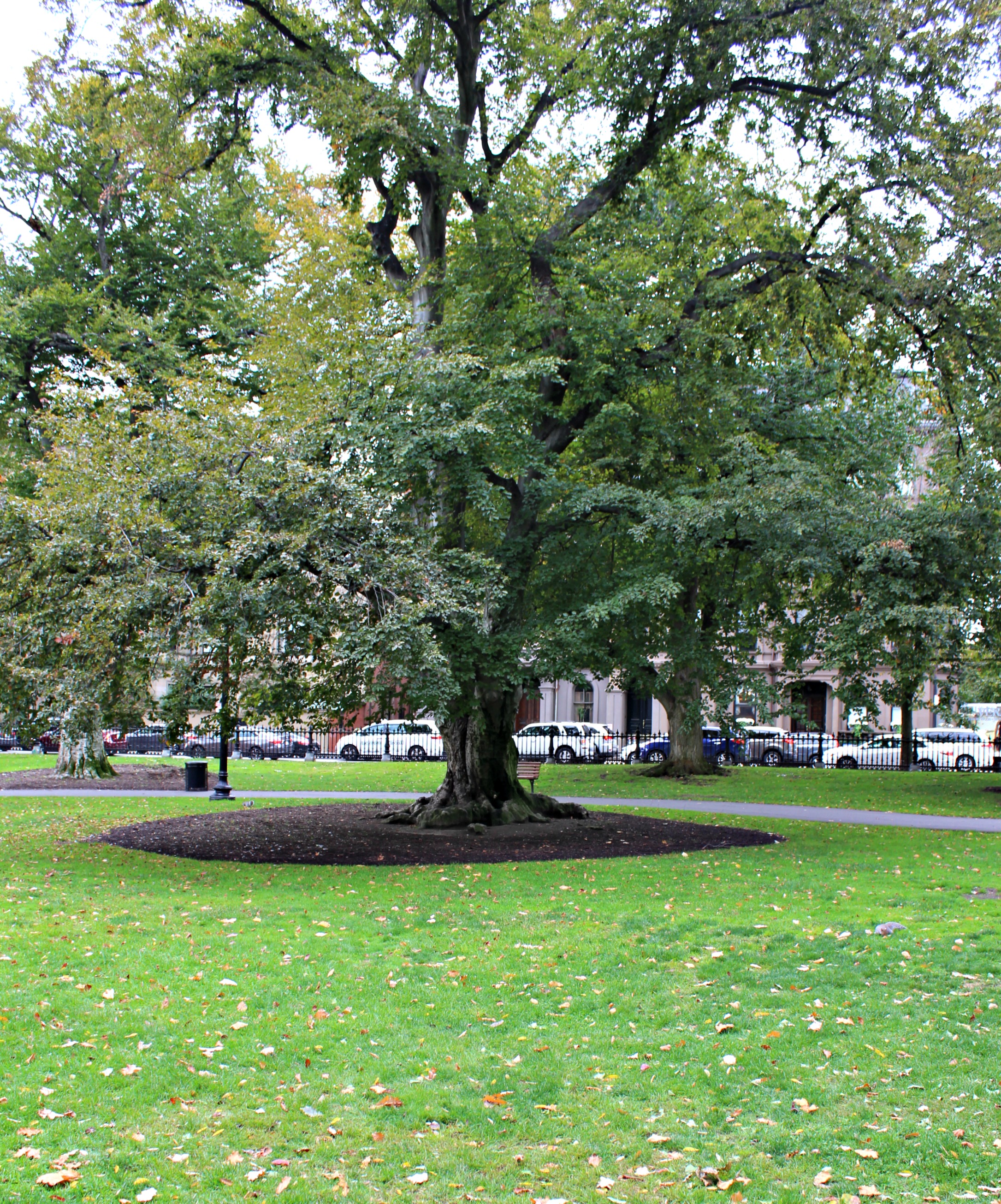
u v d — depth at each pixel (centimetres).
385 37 1748
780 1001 707
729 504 1387
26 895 1058
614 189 1747
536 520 1667
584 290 1589
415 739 3962
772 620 1730
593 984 749
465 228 1856
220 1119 507
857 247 1686
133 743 3966
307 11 1712
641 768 3225
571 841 1590
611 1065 590
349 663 1304
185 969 764
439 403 1399
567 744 3947
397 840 1584
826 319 1784
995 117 1491
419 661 1238
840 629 1476
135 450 1290
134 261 2522
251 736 3981
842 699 1529
